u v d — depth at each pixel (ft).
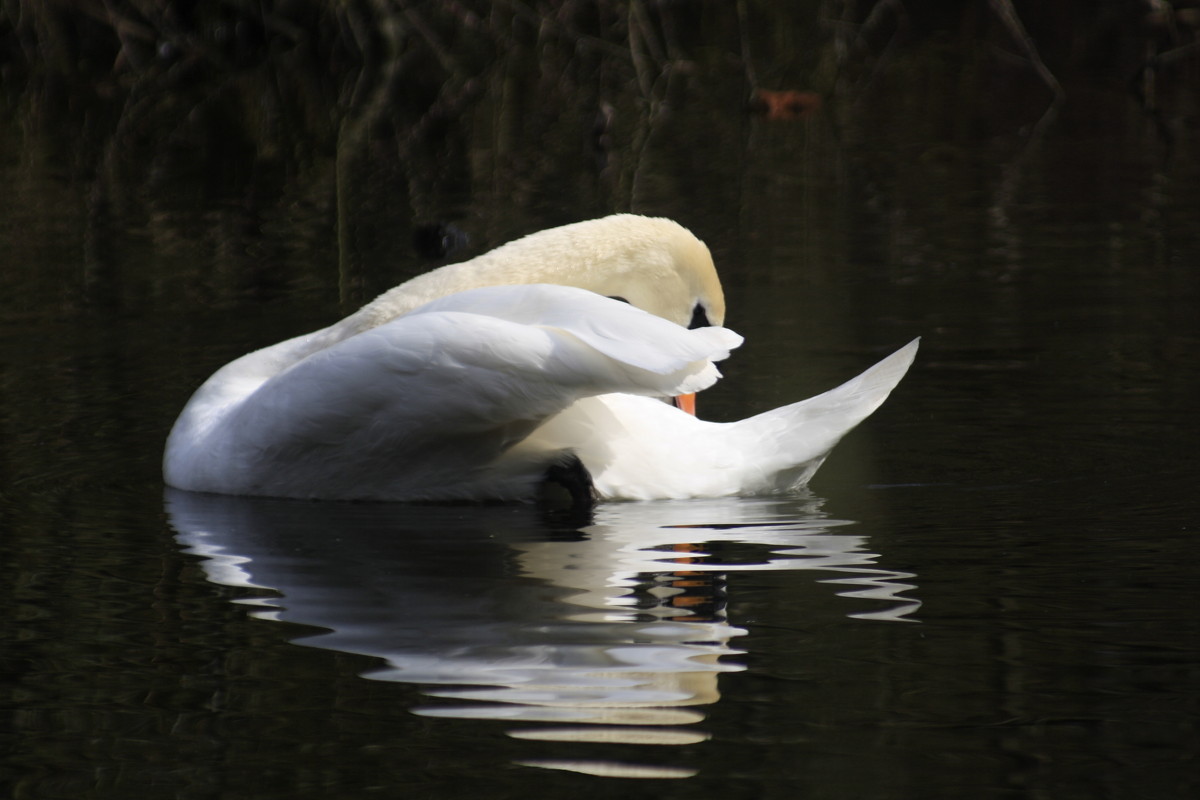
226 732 22.86
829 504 35.99
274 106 114.01
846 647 25.70
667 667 24.94
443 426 36.81
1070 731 22.30
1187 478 36.83
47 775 21.70
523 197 86.43
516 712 23.25
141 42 124.06
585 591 29.17
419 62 117.80
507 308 37.60
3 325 58.59
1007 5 116.88
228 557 32.24
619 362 35.60
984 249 70.49
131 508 36.81
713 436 38.14
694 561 31.14
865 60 132.77
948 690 23.79
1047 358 50.78
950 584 29.01
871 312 58.80
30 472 39.86
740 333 56.13
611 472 37.37
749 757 21.61
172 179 94.12
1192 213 76.89
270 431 37.88
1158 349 51.34
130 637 26.94
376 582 30.09
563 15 113.70
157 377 50.49
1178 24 131.54
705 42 127.95
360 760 21.76
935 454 40.40
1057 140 101.55
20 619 27.99
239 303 62.54
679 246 46.19
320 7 118.73
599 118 104.58
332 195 88.94
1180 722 22.52
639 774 21.16
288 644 26.40
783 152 99.86
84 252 73.82
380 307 44.83
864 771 21.16
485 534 34.06
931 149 99.76
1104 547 31.24
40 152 101.91
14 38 125.18
